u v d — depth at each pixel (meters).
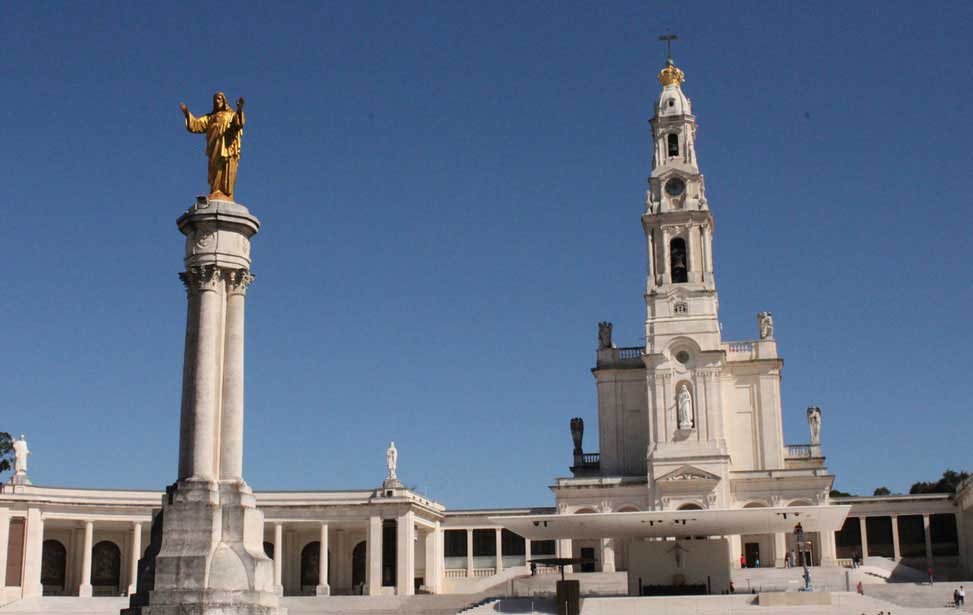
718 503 93.19
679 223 100.25
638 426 100.88
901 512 95.06
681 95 104.31
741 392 99.88
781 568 83.62
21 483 85.31
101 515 87.50
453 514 100.81
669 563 75.31
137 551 88.31
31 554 83.81
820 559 92.19
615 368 102.00
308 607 77.69
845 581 75.75
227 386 41.50
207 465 40.50
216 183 43.09
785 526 71.56
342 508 90.94
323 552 90.38
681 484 93.94
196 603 38.66
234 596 39.19
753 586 80.56
